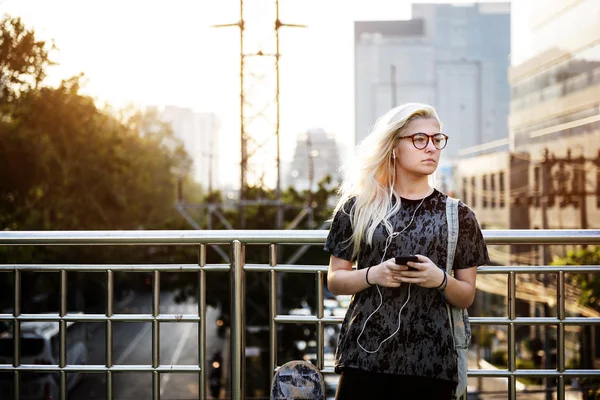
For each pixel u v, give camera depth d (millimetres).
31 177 19906
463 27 65938
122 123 38312
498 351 21547
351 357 2346
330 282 2400
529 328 21562
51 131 20375
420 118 2363
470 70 65562
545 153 18609
